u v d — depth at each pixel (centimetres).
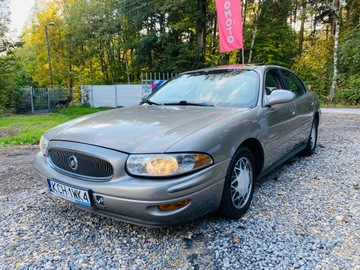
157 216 188
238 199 247
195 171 193
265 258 194
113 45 2684
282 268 183
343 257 193
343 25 1493
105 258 199
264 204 276
